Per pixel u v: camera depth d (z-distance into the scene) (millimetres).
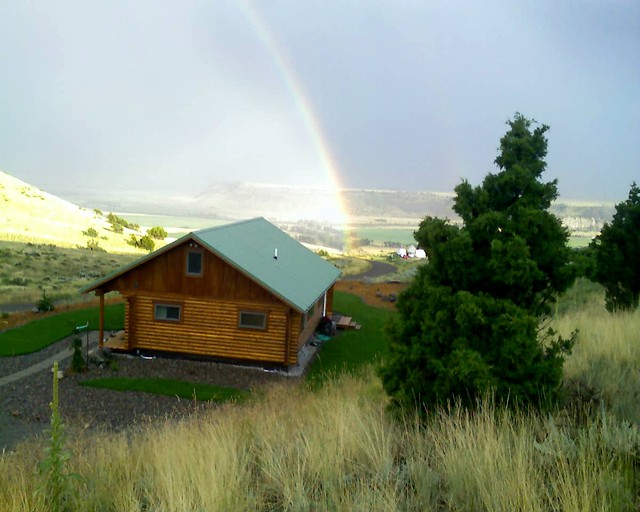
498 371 5680
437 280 6355
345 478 4418
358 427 5273
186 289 17656
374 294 30656
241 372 16766
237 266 17000
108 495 4551
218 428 6320
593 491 3418
